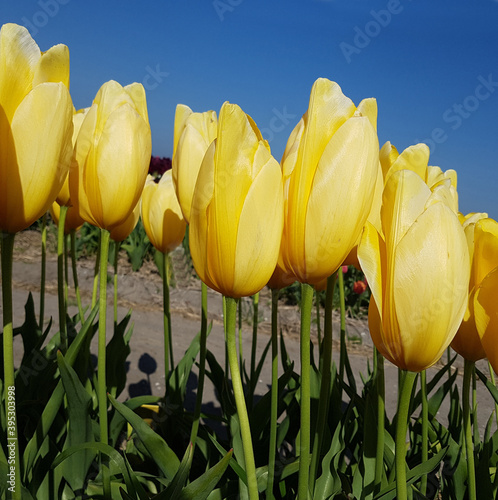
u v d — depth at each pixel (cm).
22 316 126
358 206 31
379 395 40
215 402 87
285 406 51
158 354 109
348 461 55
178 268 198
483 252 35
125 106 38
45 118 32
